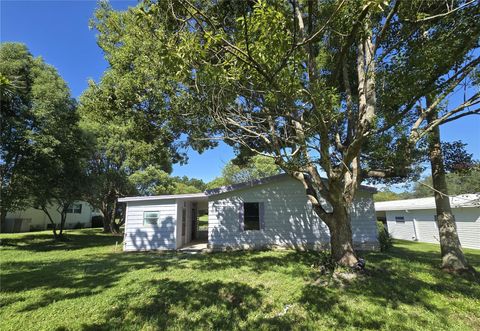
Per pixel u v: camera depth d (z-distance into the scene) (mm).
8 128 11727
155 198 12156
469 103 5102
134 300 4957
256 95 5309
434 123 5711
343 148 7453
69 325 3967
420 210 17750
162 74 6711
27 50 13055
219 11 5457
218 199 11828
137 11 3592
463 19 4805
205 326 3924
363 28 4281
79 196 16062
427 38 5344
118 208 23562
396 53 5539
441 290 5367
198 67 3631
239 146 9758
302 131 5801
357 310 4379
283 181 11742
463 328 3773
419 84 5277
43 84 12664
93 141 15812
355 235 11062
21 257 10195
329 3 5500
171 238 11961
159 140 9055
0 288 5750
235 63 3709
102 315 4320
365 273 6250
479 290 5375
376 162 7254
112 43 7551
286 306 4613
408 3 4500
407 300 4816
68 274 7059
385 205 20594
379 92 6059
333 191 6543
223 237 11516
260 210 11625
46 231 23641
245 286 5750
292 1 5766
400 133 5723
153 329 3852
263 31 3137
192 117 7352
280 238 11344
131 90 7219
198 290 5523
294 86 3936
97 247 13375
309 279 6164
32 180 13211
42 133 12547
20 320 4133
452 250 6945
